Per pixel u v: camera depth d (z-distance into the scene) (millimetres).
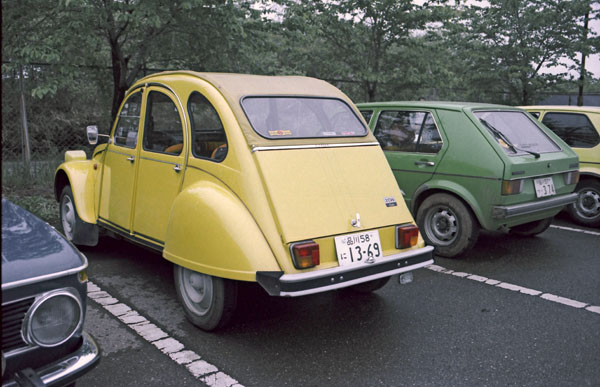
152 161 4496
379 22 12961
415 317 4422
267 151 3844
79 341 2598
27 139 9766
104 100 10727
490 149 5730
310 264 3502
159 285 5016
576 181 6594
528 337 4070
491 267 5844
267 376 3398
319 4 12578
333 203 3863
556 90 17234
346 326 4207
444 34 13391
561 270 5773
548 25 15422
